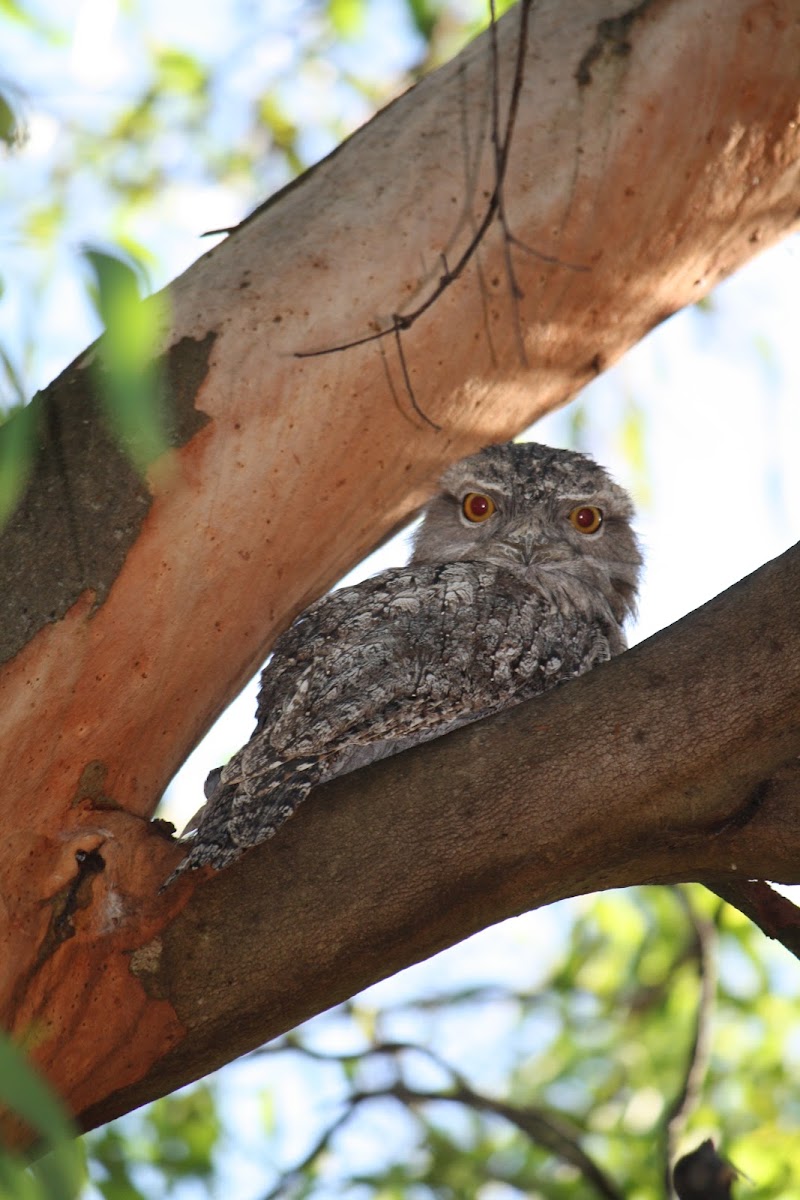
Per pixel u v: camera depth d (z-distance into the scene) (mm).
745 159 7957
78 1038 6371
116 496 6824
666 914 14773
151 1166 13219
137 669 6812
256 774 6613
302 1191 12383
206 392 7078
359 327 7340
